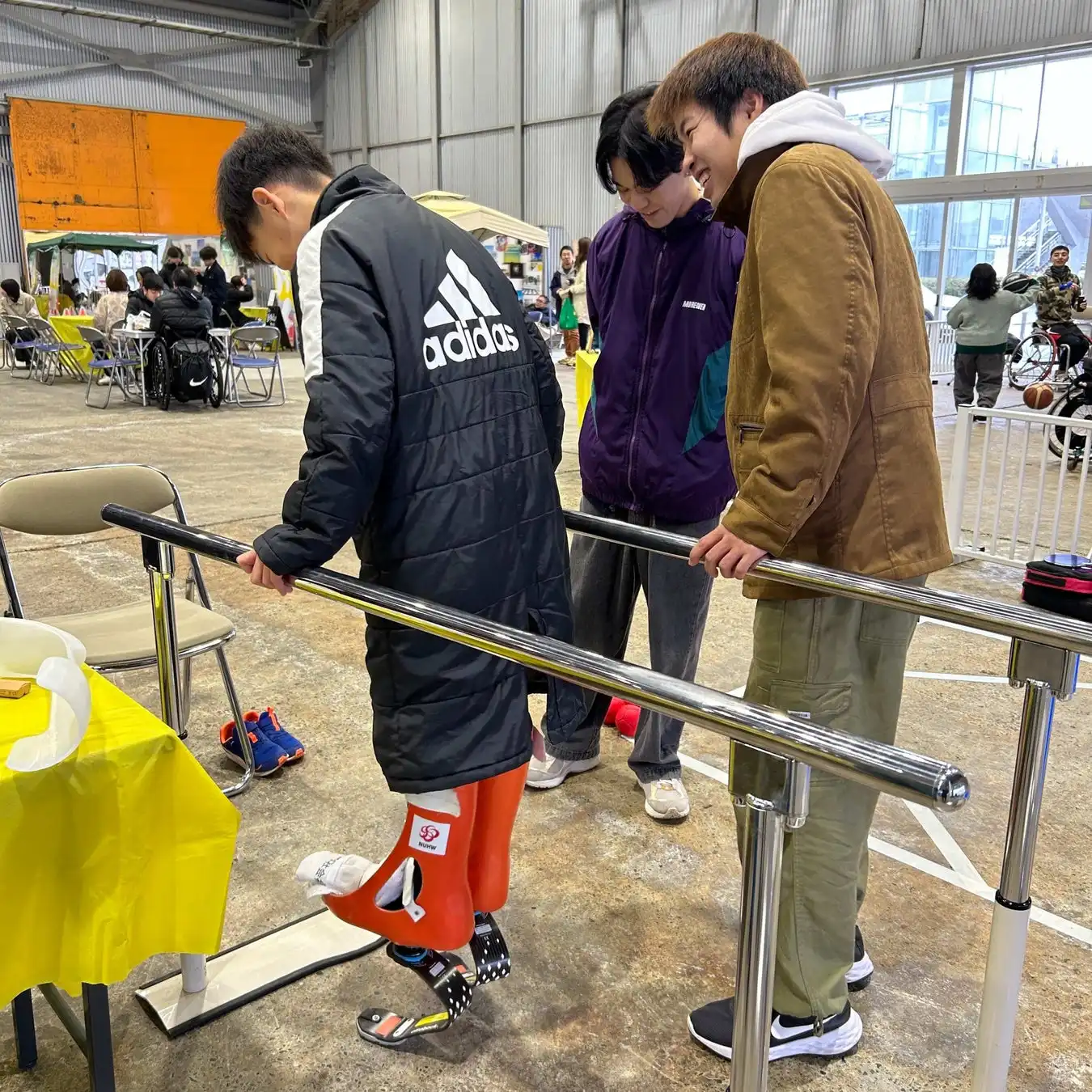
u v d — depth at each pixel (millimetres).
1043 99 11070
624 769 2592
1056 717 2938
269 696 3012
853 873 1487
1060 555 1343
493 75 16750
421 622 1207
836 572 1232
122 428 8031
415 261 1324
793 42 13031
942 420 8922
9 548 4516
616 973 1814
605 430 2162
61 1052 1602
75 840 1181
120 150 18109
